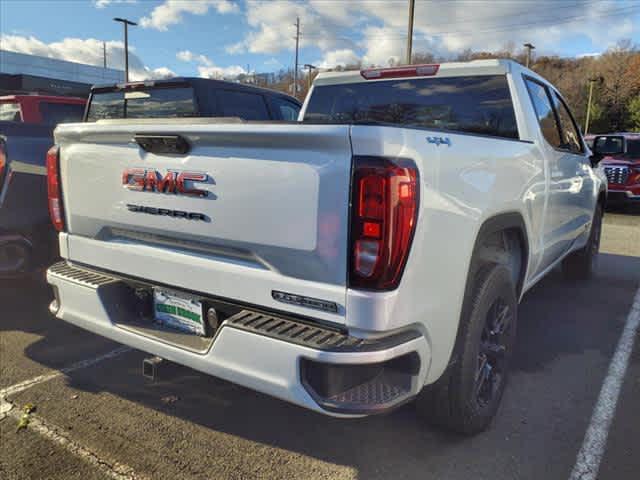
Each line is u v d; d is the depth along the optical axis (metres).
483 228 2.56
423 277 2.07
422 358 2.14
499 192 2.69
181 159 2.36
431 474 2.50
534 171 3.29
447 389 2.57
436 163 2.10
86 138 2.74
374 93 4.10
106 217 2.73
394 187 1.89
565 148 4.32
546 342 4.14
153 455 2.63
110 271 2.82
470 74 3.69
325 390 1.98
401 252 1.94
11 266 4.02
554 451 2.69
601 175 5.77
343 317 1.99
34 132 4.15
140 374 3.50
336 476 2.48
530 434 2.84
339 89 4.26
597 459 2.63
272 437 2.80
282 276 2.13
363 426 2.90
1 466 2.53
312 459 2.61
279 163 2.06
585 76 74.00
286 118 6.73
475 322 2.54
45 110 6.87
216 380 3.44
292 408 3.10
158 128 2.36
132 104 5.84
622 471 2.53
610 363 3.75
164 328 2.62
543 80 4.12
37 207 4.08
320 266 2.01
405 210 1.92
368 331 1.96
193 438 2.78
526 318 4.69
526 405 3.15
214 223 2.28
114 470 2.51
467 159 2.35
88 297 2.75
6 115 6.97
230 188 2.21
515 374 3.56
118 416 2.98
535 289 5.62
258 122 2.15
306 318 2.10
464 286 2.38
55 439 2.75
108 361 3.69
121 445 2.71
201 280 2.39
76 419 2.94
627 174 12.20
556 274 6.30
